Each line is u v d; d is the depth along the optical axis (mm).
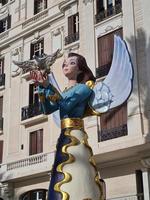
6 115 29328
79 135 12164
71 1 26766
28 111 27422
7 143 28406
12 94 29453
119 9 23422
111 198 21344
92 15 24750
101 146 21547
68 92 12664
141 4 22281
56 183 11477
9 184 26781
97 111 12625
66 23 26953
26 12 30719
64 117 12469
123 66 18219
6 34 31547
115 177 21656
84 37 24984
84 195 11250
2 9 33156
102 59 23328
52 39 27859
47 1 29516
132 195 20578
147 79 20797
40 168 24750
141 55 21406
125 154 20828
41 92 12625
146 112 20422
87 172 11594
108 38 23438
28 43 29719
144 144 19531
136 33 22000
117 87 18016
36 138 26766
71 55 13414
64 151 11781
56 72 26484
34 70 12570
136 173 20938
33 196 26078
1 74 30688
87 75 13320
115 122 21656
